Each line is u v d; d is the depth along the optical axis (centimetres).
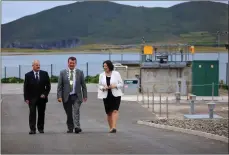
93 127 1927
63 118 2455
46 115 2586
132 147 1111
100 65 6306
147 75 3941
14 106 3005
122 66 3912
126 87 3719
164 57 4009
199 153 1055
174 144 1184
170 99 3369
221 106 3050
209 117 2248
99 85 1397
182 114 2647
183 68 3962
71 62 1373
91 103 3180
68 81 1379
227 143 1216
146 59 4150
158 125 1870
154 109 2881
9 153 1022
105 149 1075
